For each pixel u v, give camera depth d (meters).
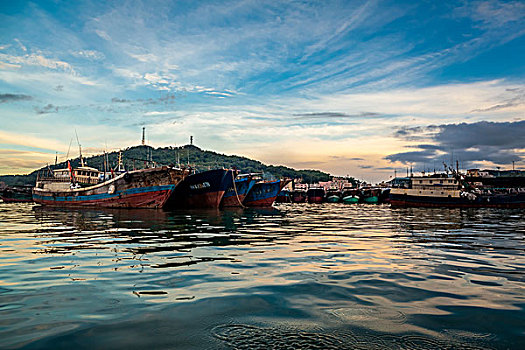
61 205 51.16
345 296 7.70
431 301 7.37
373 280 9.11
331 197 107.44
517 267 10.77
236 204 54.38
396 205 64.06
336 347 5.12
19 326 5.94
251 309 6.82
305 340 5.37
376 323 6.10
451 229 22.66
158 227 22.89
